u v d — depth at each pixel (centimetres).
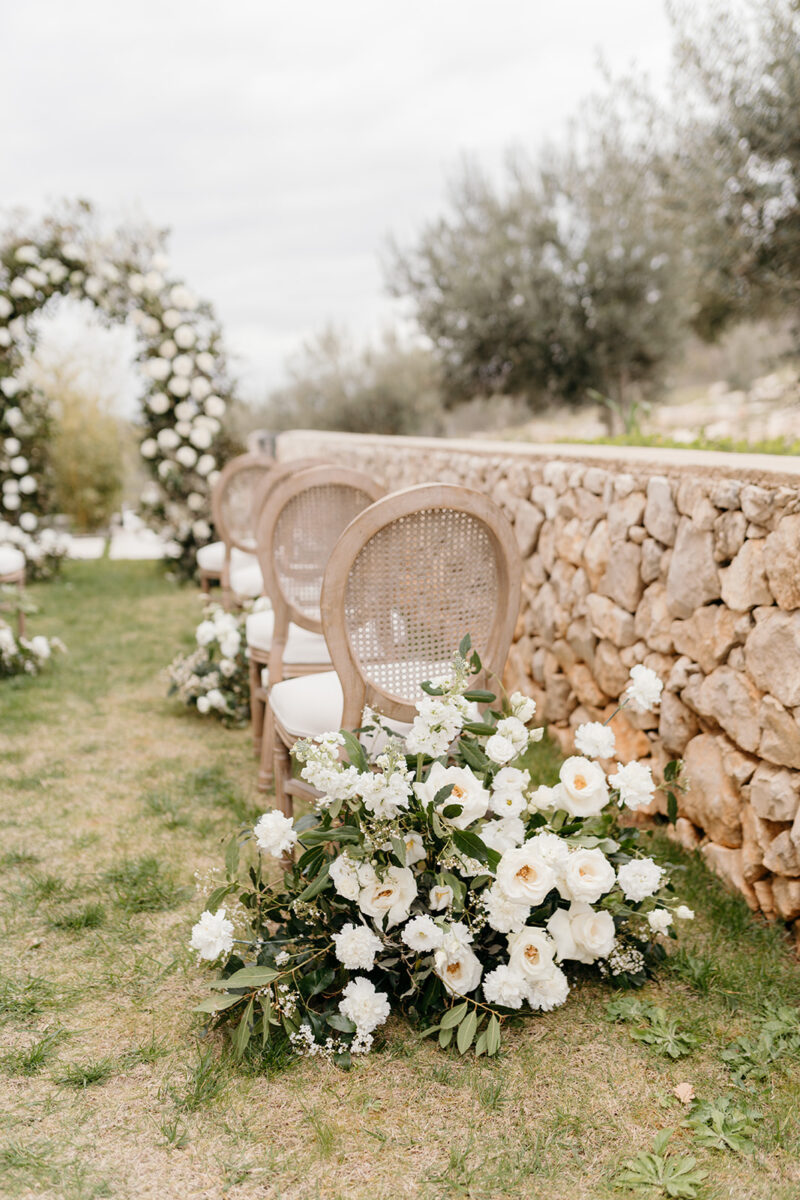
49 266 723
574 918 186
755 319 632
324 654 295
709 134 522
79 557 920
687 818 251
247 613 404
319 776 171
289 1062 169
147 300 737
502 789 187
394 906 176
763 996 188
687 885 231
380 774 175
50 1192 138
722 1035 177
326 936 185
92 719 389
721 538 226
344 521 290
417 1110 157
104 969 201
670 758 259
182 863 253
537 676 350
